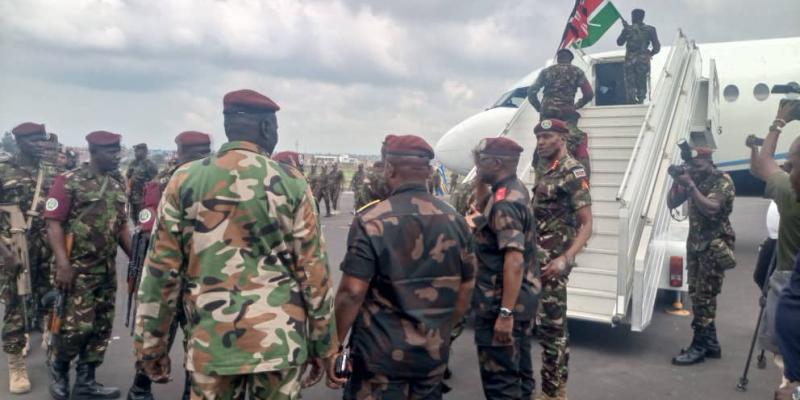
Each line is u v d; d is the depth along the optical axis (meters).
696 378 4.58
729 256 4.73
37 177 4.88
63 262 3.73
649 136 6.33
